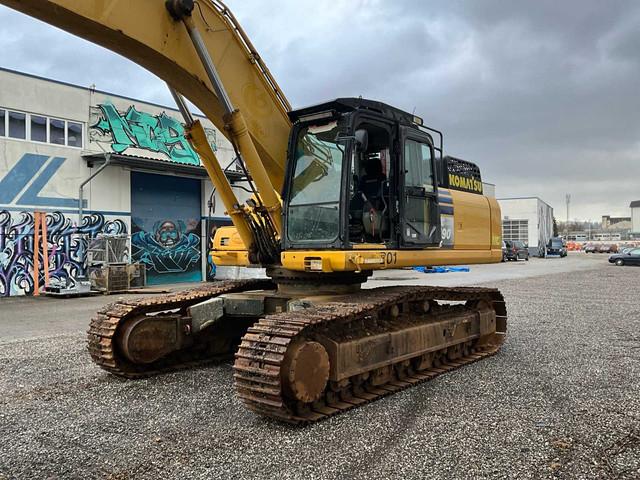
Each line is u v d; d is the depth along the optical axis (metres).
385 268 6.43
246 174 6.27
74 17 4.48
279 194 6.87
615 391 6.20
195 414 5.37
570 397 5.96
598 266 36.22
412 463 4.17
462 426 5.01
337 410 5.38
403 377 6.68
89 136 19.00
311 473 3.99
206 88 5.60
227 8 5.76
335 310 5.56
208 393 6.12
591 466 4.12
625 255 38.28
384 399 5.91
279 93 6.39
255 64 6.08
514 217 64.75
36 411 5.48
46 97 17.89
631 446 4.54
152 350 6.79
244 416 5.31
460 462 4.18
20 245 17.22
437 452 4.39
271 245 6.61
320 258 5.89
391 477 3.92
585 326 10.88
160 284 21.42
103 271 17.62
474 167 8.93
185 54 5.29
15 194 17.12
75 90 18.66
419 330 6.77
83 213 18.83
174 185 22.14
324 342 5.51
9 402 5.79
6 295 16.88
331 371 5.46
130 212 20.33
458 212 7.93
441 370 7.09
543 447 4.50
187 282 22.34
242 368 4.98
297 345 5.07
